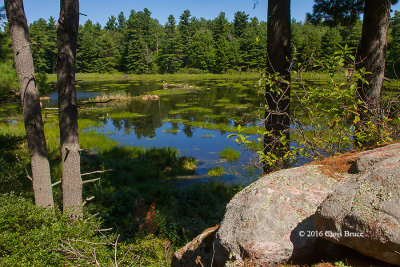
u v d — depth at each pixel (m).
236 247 2.48
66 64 6.88
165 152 16.95
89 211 8.20
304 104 4.23
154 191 10.84
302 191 2.63
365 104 4.11
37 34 73.31
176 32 88.62
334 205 2.02
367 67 5.63
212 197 10.04
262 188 2.74
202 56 80.25
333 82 3.85
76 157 7.16
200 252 3.03
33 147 6.94
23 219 4.75
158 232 7.36
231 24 88.94
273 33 5.79
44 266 3.76
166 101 36.62
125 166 14.33
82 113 29.88
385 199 1.80
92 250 4.03
